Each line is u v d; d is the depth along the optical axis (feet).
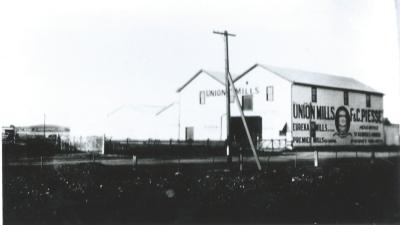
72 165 58.95
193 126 116.57
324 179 53.83
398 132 120.67
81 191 45.01
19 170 53.88
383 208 42.70
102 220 37.09
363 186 50.93
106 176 52.01
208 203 41.52
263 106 109.19
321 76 118.21
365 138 121.90
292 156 86.74
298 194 45.65
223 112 112.78
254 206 40.91
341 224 37.09
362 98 122.31
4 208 40.78
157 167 59.93
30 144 78.28
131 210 39.40
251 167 63.67
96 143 90.48
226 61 67.05
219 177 52.85
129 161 69.72
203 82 115.34
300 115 107.55
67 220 37.86
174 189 45.93
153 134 119.03
